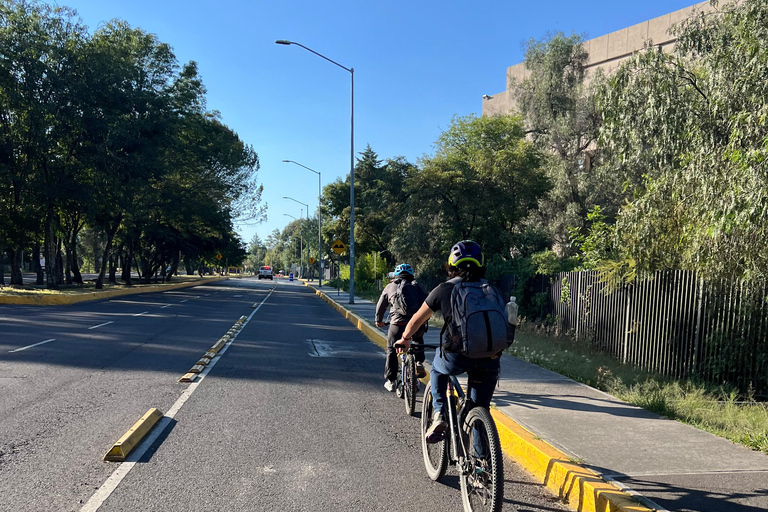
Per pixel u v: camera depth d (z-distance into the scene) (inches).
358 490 177.5
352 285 1125.1
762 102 343.0
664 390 310.8
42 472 183.0
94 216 1269.7
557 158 1200.2
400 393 302.2
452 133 1411.2
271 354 457.4
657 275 390.3
